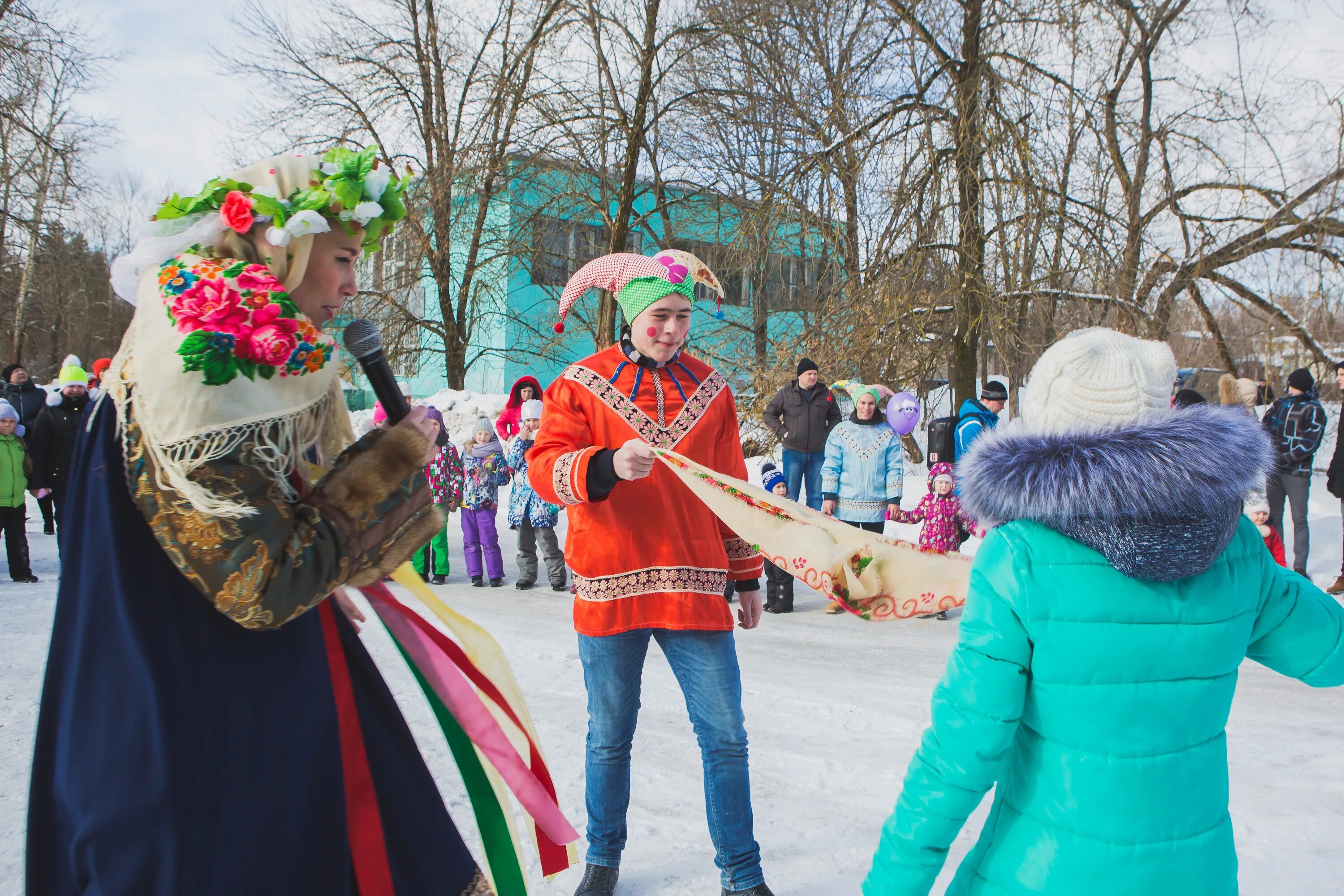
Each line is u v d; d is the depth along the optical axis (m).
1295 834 3.28
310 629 1.76
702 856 3.12
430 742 4.15
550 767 3.87
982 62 12.74
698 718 2.82
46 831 1.62
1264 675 5.89
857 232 13.96
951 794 1.75
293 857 1.67
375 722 1.96
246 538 1.54
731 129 16.55
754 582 3.09
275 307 1.58
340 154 1.86
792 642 6.88
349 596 2.05
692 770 3.92
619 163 17.56
